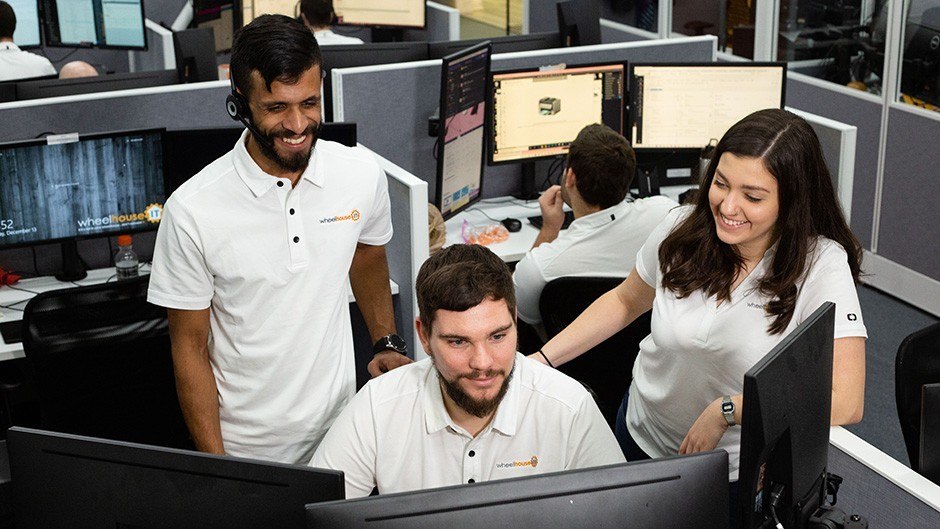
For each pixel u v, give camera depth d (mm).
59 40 5301
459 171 3432
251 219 1812
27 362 2652
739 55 5254
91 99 3188
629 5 5988
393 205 2828
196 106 3324
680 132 3748
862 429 3490
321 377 1935
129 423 2738
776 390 1351
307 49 1660
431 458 1606
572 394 1607
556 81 3613
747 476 1354
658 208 2730
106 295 2562
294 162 1736
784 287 1687
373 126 3514
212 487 1289
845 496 1678
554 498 1225
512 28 8703
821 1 4660
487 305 1387
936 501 1534
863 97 4512
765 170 1612
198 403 1902
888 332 4184
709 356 1774
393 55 3859
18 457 1348
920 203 4328
